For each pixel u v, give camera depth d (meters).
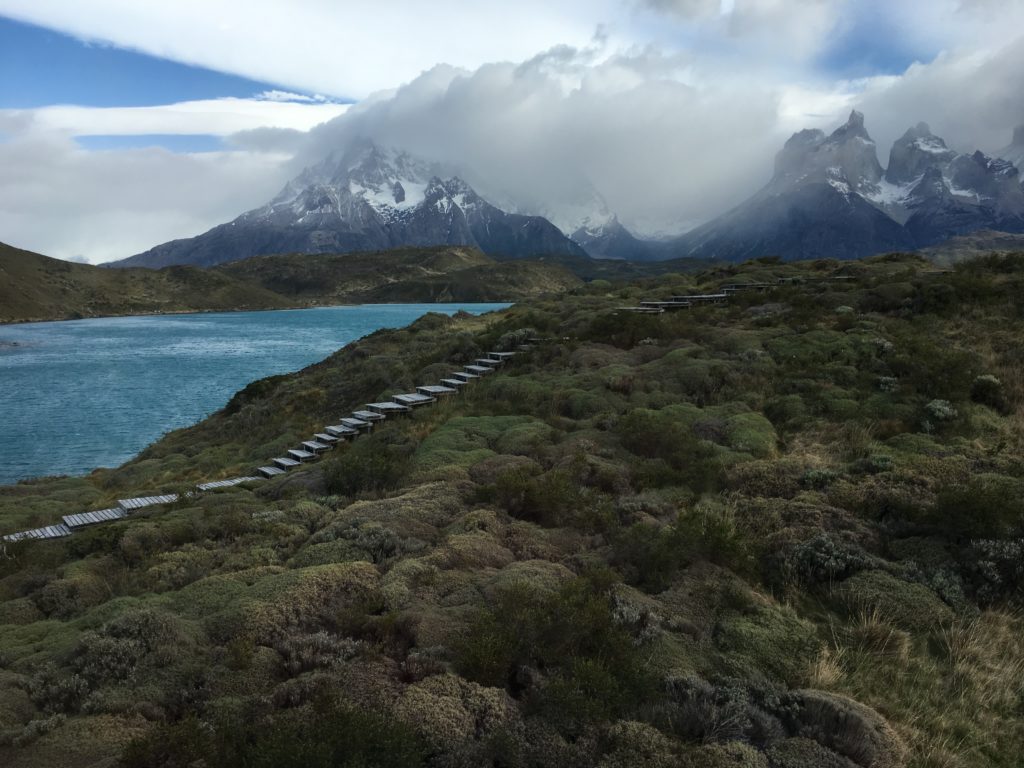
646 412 15.24
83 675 5.85
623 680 5.62
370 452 15.27
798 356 18.70
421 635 6.26
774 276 38.47
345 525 9.65
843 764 4.79
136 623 6.46
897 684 6.18
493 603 6.88
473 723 4.97
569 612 6.27
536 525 9.57
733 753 4.80
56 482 22.91
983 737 5.53
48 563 10.93
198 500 14.21
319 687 5.31
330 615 6.84
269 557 8.95
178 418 42.78
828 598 7.83
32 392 53.56
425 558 8.10
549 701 5.19
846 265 37.38
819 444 13.14
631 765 4.57
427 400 21.47
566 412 17.02
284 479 15.00
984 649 6.73
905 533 9.13
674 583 7.79
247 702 5.33
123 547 10.35
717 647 6.53
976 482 9.42
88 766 4.67
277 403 30.94
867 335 19.80
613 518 9.59
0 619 7.98
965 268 27.89
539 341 26.95
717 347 21.30
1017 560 7.87
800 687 5.94
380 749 4.44
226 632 6.59
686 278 47.47
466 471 12.30
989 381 15.05
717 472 11.71
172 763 4.59
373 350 39.47
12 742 4.98
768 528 9.56
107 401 49.22
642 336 24.36
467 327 44.81
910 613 7.29
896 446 12.44
